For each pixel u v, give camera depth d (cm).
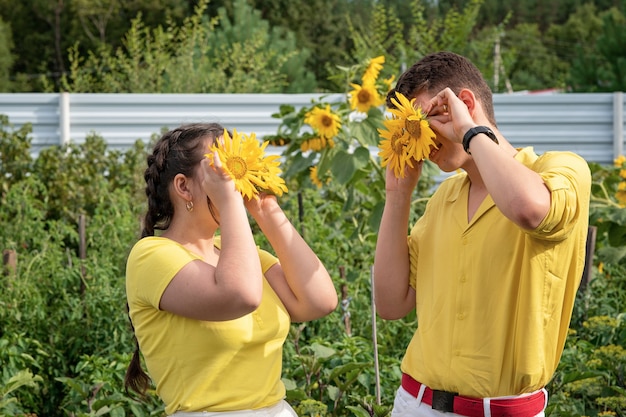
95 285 563
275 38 2117
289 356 478
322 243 677
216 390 262
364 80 633
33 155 1101
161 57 1520
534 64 4716
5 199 832
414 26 1828
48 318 551
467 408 270
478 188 278
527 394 269
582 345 470
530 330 261
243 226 261
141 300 265
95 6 3162
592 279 620
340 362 446
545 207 242
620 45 2045
